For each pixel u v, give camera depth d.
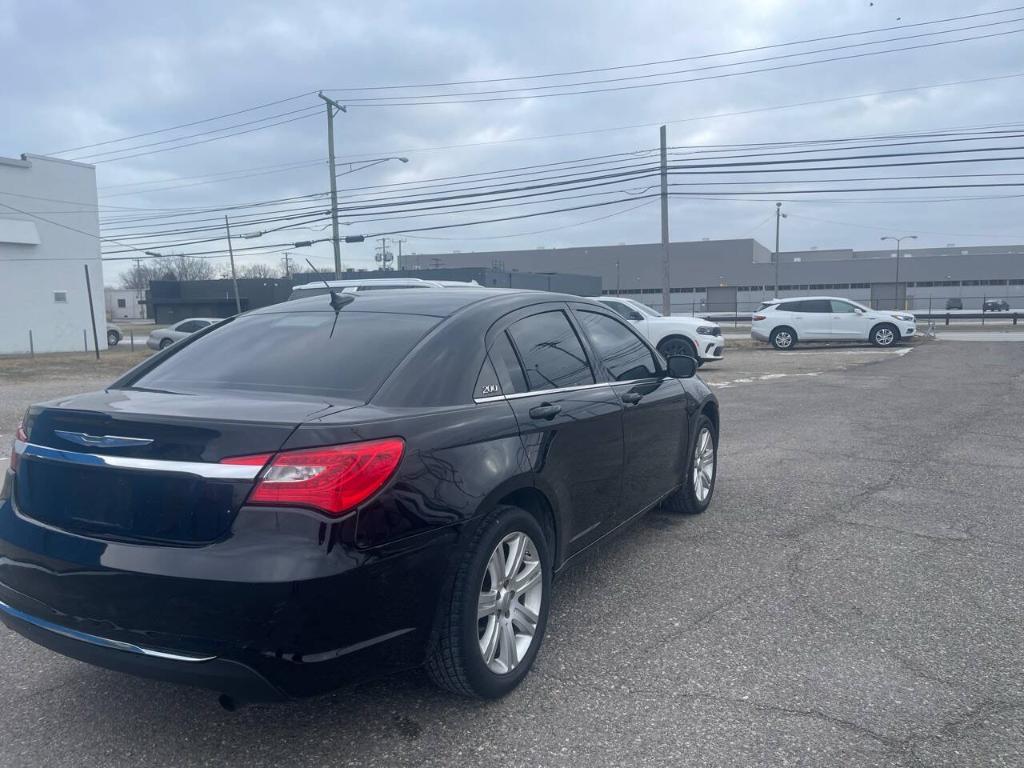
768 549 5.61
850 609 4.57
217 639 2.85
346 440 3.01
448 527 3.26
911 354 24.22
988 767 3.08
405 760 3.17
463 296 4.37
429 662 3.38
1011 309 70.50
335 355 3.78
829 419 11.44
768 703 3.55
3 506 3.43
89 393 3.74
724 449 9.18
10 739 3.33
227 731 3.38
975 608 4.58
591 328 4.96
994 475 7.86
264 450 2.92
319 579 2.86
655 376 5.50
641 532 5.98
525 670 3.72
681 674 3.82
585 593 4.82
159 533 2.97
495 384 3.84
